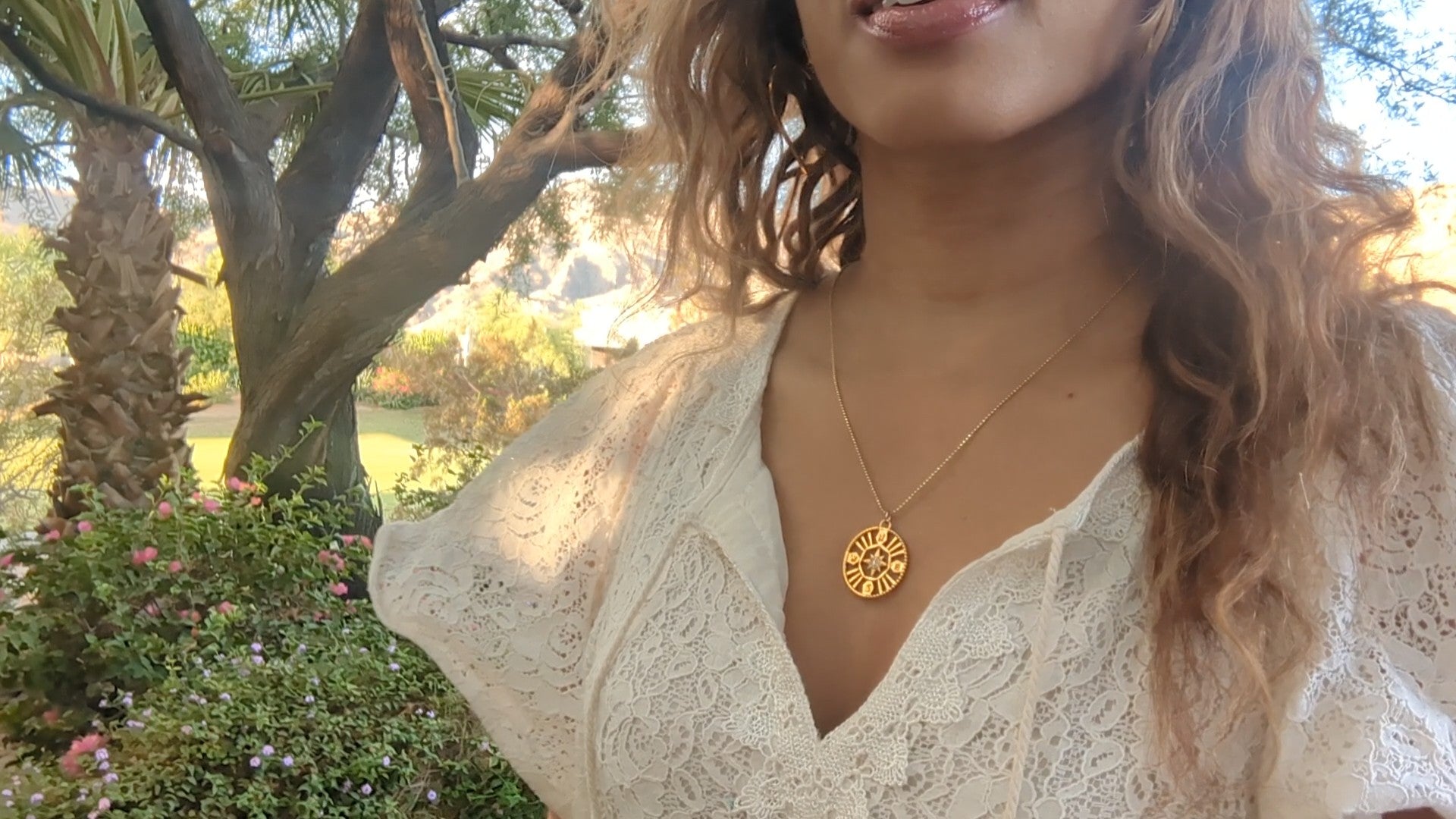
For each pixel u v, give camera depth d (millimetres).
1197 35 655
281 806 1835
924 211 706
